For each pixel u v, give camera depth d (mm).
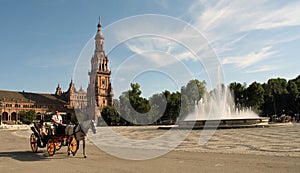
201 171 9930
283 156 12641
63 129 15125
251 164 10961
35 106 145000
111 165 11734
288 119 63156
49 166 11844
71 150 15734
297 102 89500
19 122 123500
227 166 10711
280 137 22203
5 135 39500
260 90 91250
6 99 138500
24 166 11977
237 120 38094
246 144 17797
